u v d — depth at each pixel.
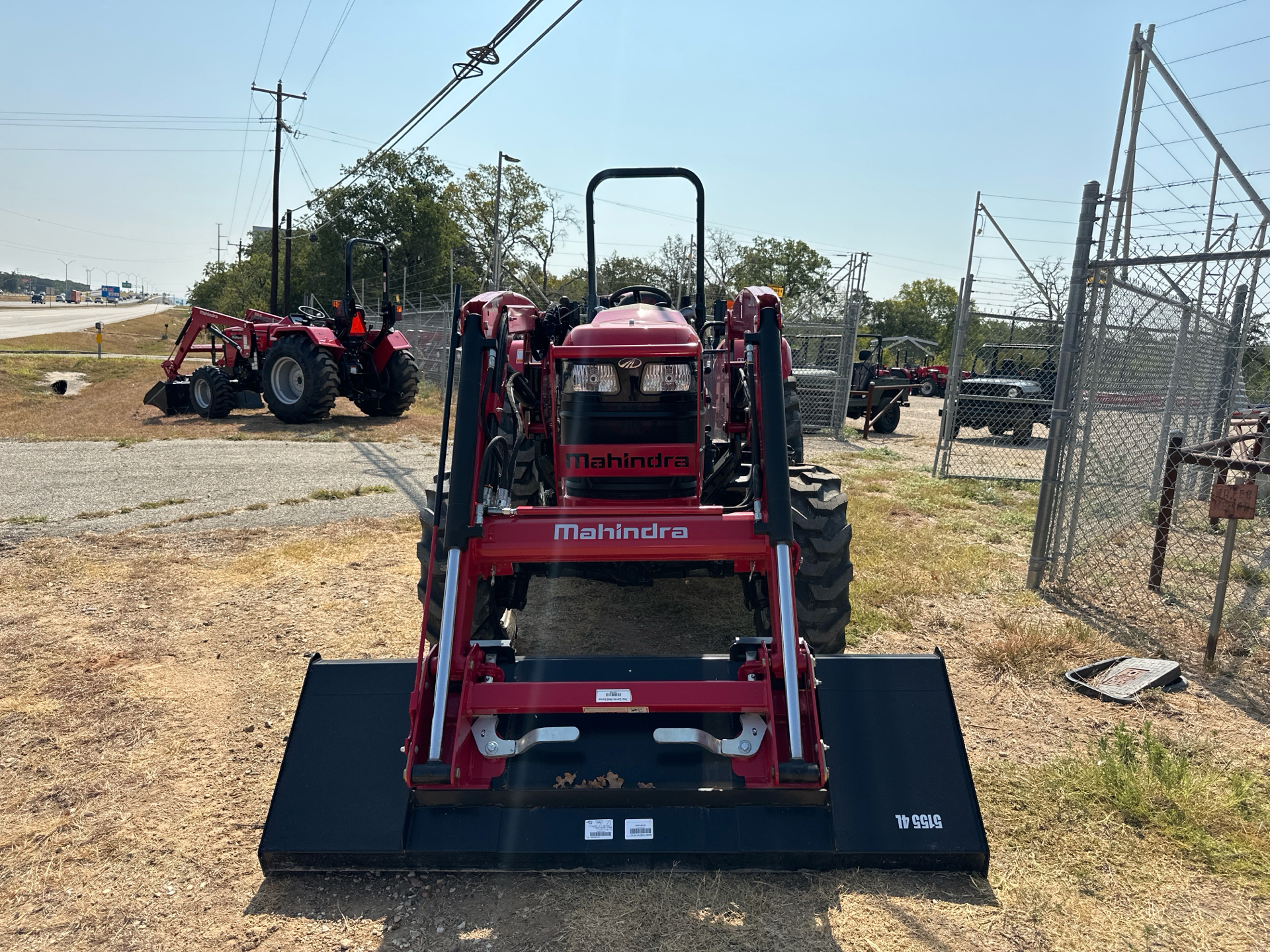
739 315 3.86
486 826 2.48
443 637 2.55
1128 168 6.73
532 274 51.53
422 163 44.00
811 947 2.25
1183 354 8.03
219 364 15.36
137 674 4.05
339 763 2.59
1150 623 4.79
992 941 2.28
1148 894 2.47
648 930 2.32
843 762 2.56
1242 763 3.24
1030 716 3.66
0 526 6.81
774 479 2.76
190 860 2.67
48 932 2.36
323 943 2.31
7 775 3.17
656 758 2.57
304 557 5.98
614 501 3.62
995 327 15.91
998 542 6.53
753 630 4.53
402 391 14.21
